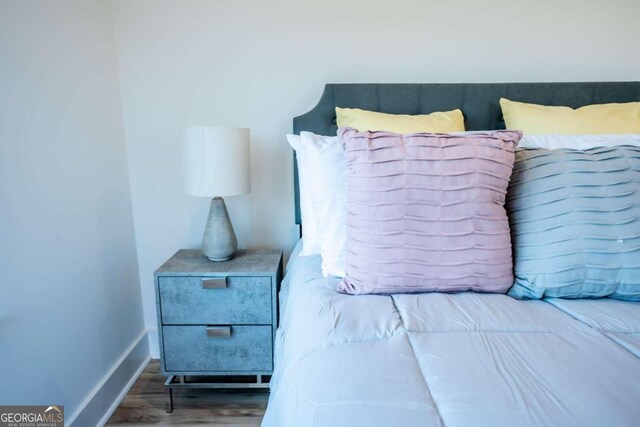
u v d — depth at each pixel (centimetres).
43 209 107
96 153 137
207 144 129
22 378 99
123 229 159
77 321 124
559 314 81
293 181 170
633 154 95
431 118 142
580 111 139
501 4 156
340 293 95
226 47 158
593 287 89
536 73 161
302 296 96
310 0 155
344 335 71
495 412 49
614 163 93
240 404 146
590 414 49
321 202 110
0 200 92
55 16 113
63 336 116
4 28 93
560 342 68
